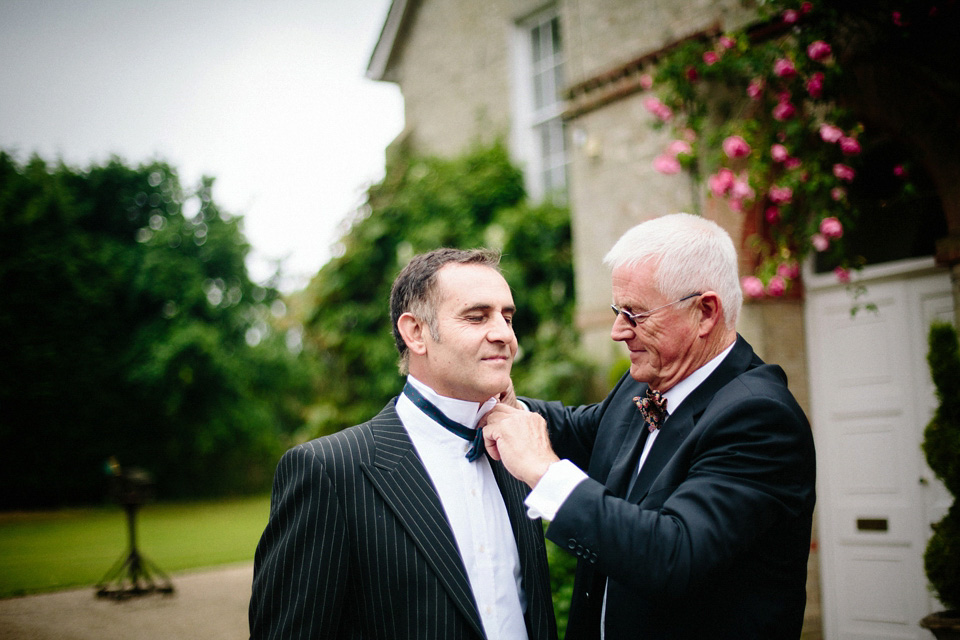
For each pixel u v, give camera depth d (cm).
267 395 1574
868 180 420
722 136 413
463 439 170
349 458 158
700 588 141
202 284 1455
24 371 1291
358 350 809
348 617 153
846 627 411
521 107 822
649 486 168
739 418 154
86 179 1492
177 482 1465
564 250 722
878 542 401
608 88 554
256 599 147
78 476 1337
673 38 506
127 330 1426
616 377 520
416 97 951
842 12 360
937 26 340
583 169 579
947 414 290
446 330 161
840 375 423
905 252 401
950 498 374
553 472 152
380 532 152
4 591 560
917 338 392
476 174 790
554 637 167
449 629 146
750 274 434
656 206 517
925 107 355
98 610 498
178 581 593
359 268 823
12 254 1308
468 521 163
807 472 157
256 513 1139
